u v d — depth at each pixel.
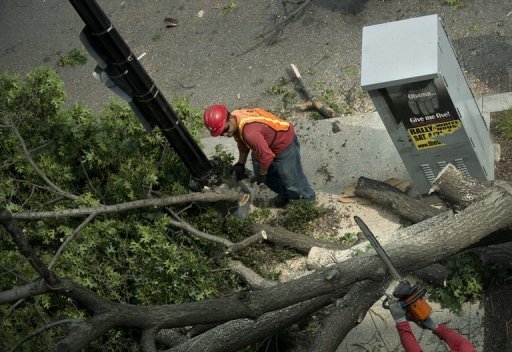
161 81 9.45
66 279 5.22
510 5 8.63
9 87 7.68
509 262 6.54
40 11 10.67
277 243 7.50
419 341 6.62
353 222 7.55
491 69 8.22
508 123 7.66
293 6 9.53
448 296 6.75
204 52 9.54
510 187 5.84
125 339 7.11
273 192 8.06
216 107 7.08
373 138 8.09
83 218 7.38
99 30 6.43
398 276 5.44
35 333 5.44
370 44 6.71
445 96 6.45
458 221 5.84
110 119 7.75
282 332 6.95
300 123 8.50
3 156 7.59
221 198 7.45
